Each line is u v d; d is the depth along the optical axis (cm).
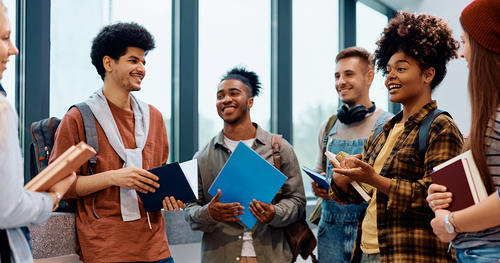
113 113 188
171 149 329
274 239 217
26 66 257
